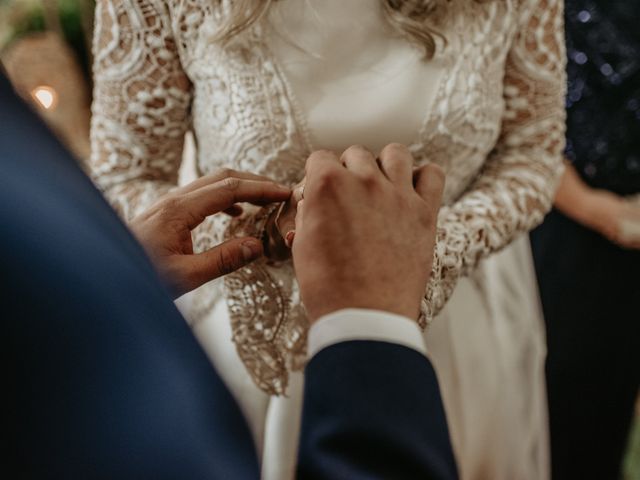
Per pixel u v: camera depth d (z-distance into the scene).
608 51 1.17
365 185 0.40
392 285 0.38
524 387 1.03
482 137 0.73
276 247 0.66
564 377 1.34
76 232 0.23
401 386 0.34
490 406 0.97
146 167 0.75
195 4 0.67
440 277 0.66
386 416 0.32
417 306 0.38
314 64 0.69
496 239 0.72
